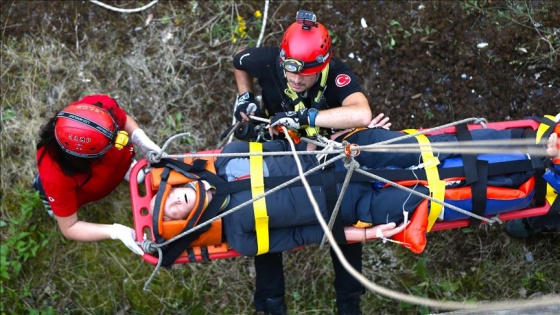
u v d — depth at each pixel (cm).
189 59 563
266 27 563
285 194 387
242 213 387
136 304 538
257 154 383
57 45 561
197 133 558
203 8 565
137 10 563
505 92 548
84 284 539
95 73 560
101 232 416
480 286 536
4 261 520
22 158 549
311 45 378
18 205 544
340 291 458
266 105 443
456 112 549
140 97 560
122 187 552
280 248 398
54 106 555
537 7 550
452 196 398
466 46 551
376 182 398
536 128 417
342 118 385
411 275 540
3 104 556
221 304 539
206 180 392
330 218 384
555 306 326
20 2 565
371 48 556
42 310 532
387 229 396
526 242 538
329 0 561
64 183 408
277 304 448
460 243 544
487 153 404
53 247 541
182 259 411
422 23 552
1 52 561
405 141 405
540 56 542
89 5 565
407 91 553
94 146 383
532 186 405
